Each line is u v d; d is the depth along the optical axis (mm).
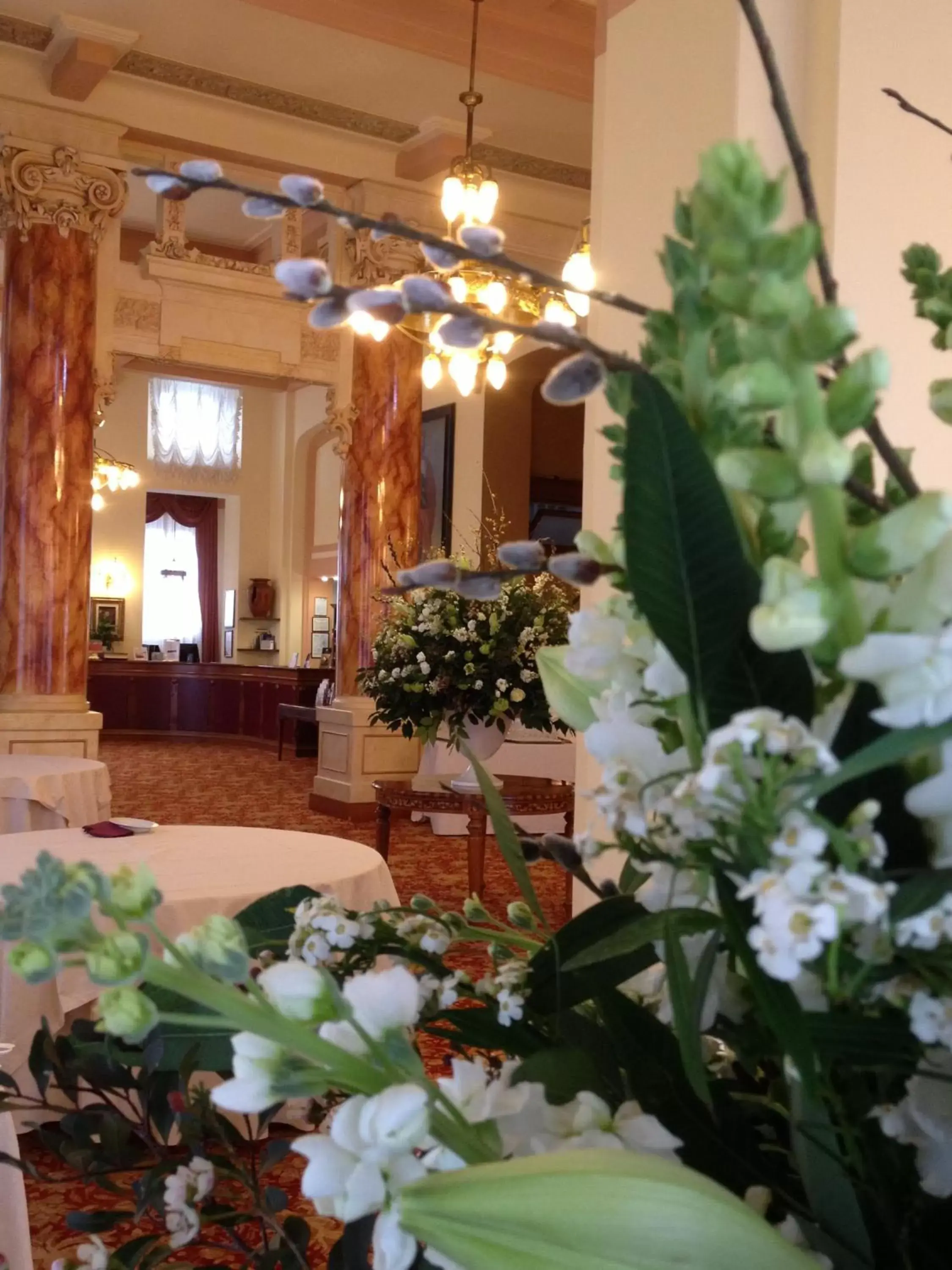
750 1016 555
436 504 13195
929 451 1673
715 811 417
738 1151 549
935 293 623
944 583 412
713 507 409
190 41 7836
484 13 7359
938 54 1664
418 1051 526
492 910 5992
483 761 5777
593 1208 347
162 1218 626
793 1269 355
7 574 8227
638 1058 553
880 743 387
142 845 3654
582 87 7867
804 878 374
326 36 7703
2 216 8234
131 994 392
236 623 17375
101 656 16766
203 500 18109
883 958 431
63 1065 639
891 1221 510
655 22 1728
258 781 11859
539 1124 509
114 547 17156
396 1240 421
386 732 9516
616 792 453
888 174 1648
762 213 367
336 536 16531
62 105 8172
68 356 8266
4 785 5621
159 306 9391
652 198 1714
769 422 477
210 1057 606
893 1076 519
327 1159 435
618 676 497
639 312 448
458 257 457
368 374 9688
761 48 463
